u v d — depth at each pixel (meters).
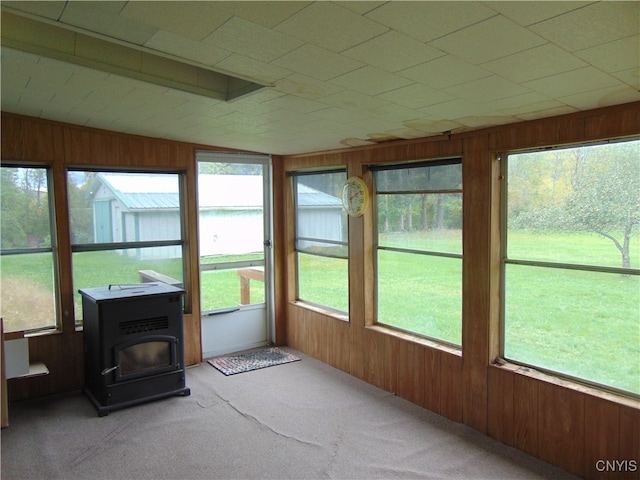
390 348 3.84
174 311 3.79
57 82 2.60
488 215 3.02
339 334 4.42
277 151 4.79
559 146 2.69
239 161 4.91
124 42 1.87
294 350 5.07
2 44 2.07
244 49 1.87
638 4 1.34
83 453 2.97
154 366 3.73
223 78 2.76
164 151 4.36
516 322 3.00
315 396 3.83
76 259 4.02
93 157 3.98
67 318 3.91
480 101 2.41
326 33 1.68
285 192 5.11
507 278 3.04
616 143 2.44
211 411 3.57
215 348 4.91
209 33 1.73
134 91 2.74
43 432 3.23
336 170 4.38
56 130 3.79
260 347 5.20
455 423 3.31
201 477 2.71
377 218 4.03
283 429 3.28
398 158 3.68
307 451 2.98
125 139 4.13
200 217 4.75
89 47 2.32
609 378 2.54
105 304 3.46
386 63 1.94
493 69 1.93
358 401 3.72
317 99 2.58
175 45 1.86
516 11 1.42
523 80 2.05
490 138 2.99
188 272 4.61
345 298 4.46
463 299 3.22
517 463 2.79
